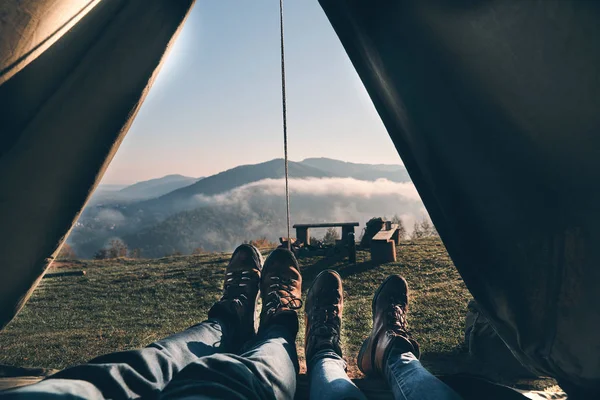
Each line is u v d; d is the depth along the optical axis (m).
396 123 1.04
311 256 7.14
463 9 0.80
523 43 0.76
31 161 1.18
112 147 1.30
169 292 5.25
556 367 0.92
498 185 0.89
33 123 1.15
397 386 1.22
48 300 5.20
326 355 1.50
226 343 1.53
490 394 1.20
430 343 2.46
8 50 1.02
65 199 1.28
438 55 0.88
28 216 1.23
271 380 1.07
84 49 1.18
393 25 0.91
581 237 0.81
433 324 2.90
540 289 0.88
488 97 0.85
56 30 1.09
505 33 0.77
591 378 0.87
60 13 1.07
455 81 0.88
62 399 0.77
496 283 0.96
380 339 1.61
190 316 4.04
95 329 3.66
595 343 0.83
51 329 3.79
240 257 2.19
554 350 0.90
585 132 0.76
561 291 0.85
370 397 1.40
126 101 1.28
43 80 1.12
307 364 1.63
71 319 4.19
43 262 1.30
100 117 1.25
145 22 1.26
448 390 1.04
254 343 1.55
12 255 1.24
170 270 6.94
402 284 1.84
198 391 0.86
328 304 1.85
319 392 1.15
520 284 0.91
